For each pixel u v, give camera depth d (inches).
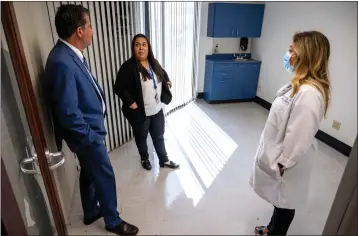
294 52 45.4
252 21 166.9
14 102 42.9
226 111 162.9
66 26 48.7
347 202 18.5
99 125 55.7
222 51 179.6
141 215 73.7
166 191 85.0
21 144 45.1
